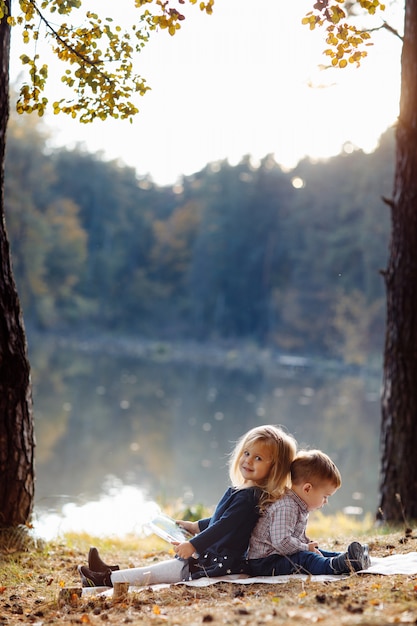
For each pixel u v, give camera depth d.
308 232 74.88
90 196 93.19
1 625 4.03
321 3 5.39
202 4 5.51
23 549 6.14
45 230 69.69
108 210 93.75
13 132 67.56
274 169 88.75
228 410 29.36
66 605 4.36
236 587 4.45
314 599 3.98
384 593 4.03
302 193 79.94
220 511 4.84
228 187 90.56
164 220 104.50
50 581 5.19
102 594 4.54
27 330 71.56
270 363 65.25
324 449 21.38
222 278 86.19
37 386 31.78
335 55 5.75
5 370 6.19
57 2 5.59
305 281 73.00
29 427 6.36
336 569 4.60
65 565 5.86
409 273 7.97
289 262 81.62
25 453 6.30
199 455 19.45
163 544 7.91
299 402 33.81
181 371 50.31
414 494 7.94
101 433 22.03
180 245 94.00
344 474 17.95
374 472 18.23
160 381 40.69
